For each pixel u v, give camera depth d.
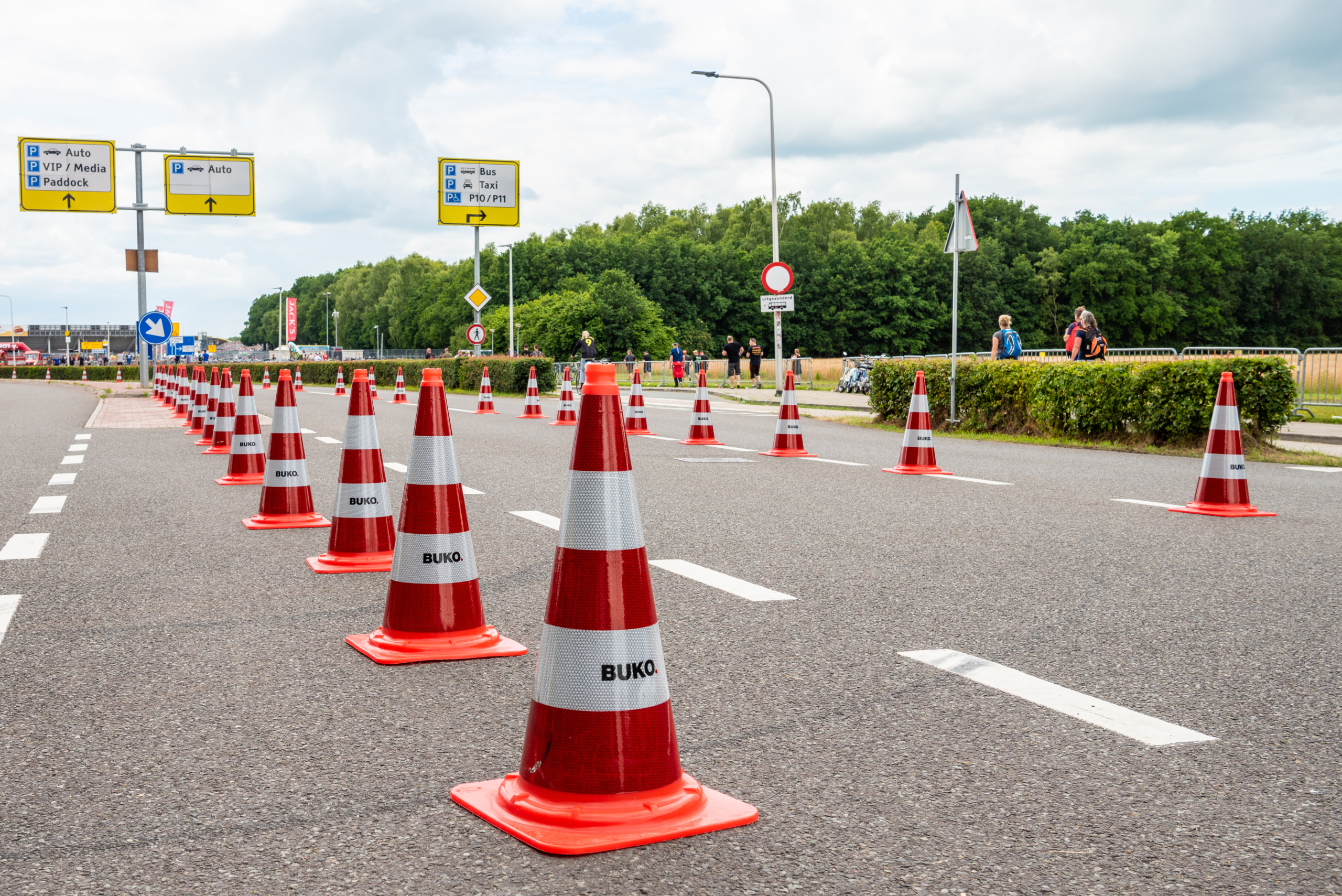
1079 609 5.13
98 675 4.14
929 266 108.88
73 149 32.84
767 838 2.67
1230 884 2.42
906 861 2.54
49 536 7.36
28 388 50.78
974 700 3.77
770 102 29.39
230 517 8.19
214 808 2.88
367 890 2.41
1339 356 19.72
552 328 96.44
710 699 3.79
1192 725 3.51
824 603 5.26
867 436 16.69
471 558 4.52
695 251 118.31
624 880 2.45
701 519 8.02
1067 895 2.37
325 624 4.92
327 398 32.66
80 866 2.55
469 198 40.44
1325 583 5.70
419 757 3.25
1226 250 109.19
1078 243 109.50
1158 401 14.02
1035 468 11.76
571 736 2.73
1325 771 3.11
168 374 31.39
